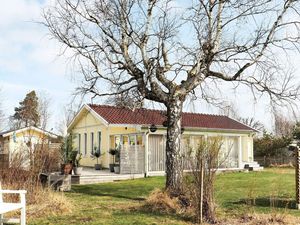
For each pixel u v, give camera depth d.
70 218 10.54
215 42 13.84
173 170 13.37
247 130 32.31
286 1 13.54
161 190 13.30
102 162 30.39
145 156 26.08
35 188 12.40
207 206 10.27
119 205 12.97
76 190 17.97
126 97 15.49
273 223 9.92
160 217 10.70
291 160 38.78
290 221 10.14
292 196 15.10
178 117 13.97
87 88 15.52
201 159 10.36
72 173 22.33
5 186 11.93
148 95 14.48
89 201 14.05
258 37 13.70
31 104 41.97
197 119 34.28
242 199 14.42
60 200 12.23
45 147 13.88
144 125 25.95
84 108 32.03
